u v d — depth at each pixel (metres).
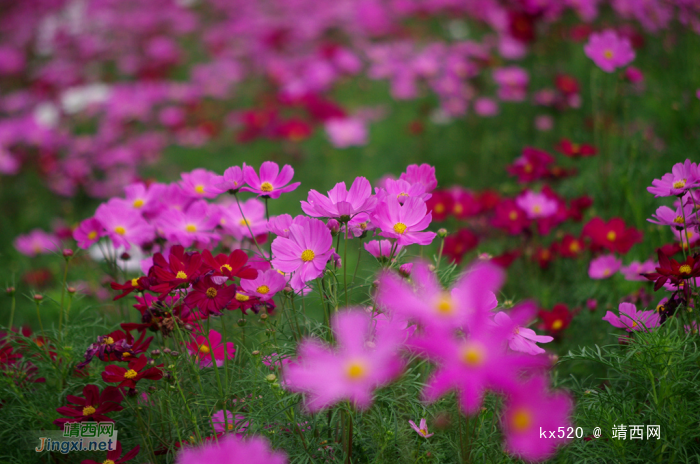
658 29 2.81
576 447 1.37
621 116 2.73
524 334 1.36
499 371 1.11
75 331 1.57
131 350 1.38
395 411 1.38
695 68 2.34
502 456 1.35
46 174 3.53
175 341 1.41
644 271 1.66
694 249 1.53
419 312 1.14
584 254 1.95
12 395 1.48
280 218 1.41
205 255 1.36
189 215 1.59
